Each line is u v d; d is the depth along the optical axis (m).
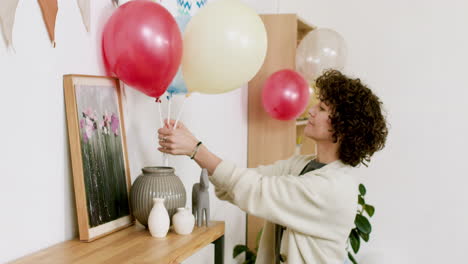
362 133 1.37
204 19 1.19
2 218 0.92
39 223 1.01
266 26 2.68
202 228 1.27
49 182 1.04
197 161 1.32
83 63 1.15
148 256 0.98
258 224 2.77
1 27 0.90
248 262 2.57
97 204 1.12
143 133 1.47
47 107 1.03
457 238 2.96
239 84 1.27
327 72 1.54
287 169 1.61
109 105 1.22
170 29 1.06
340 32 3.16
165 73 1.08
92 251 1.01
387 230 3.09
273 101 2.33
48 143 1.03
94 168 1.12
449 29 2.93
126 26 1.03
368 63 3.10
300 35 3.23
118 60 1.06
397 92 3.04
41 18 1.00
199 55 1.18
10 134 0.93
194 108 1.94
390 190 3.07
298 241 1.34
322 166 1.45
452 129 2.95
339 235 1.34
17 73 0.94
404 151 3.04
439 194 2.98
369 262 3.10
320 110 1.44
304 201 1.29
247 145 2.78
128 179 1.28
